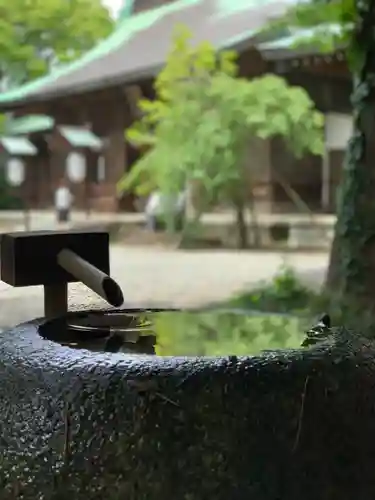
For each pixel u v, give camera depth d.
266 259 9.75
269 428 0.89
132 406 0.90
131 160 15.44
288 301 5.37
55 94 14.67
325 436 0.92
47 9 16.05
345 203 4.25
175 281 7.00
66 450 0.92
